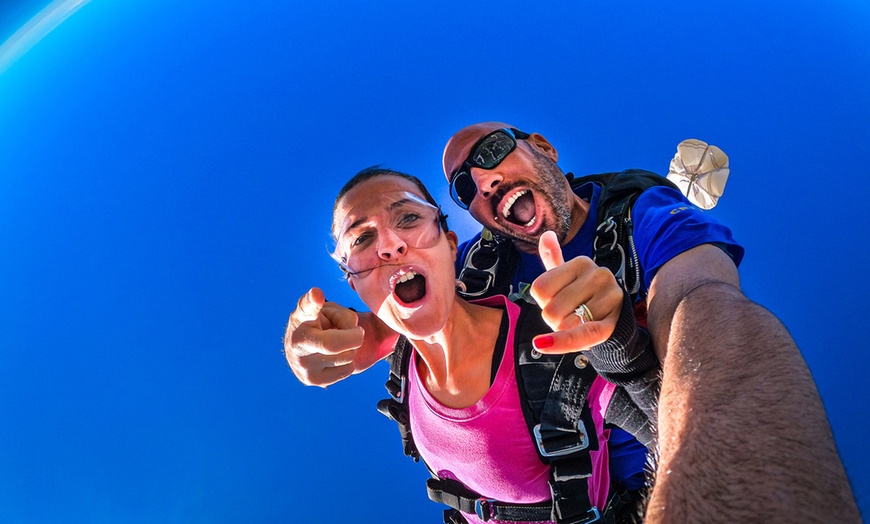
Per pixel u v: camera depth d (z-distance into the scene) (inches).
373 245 29.7
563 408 28.0
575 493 28.5
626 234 40.9
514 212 45.7
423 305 29.0
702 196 57.8
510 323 29.6
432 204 31.8
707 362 18.9
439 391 31.0
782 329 19.3
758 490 12.6
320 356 31.3
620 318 21.2
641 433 27.8
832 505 11.9
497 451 29.3
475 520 32.9
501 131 47.1
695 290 26.0
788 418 14.6
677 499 13.7
